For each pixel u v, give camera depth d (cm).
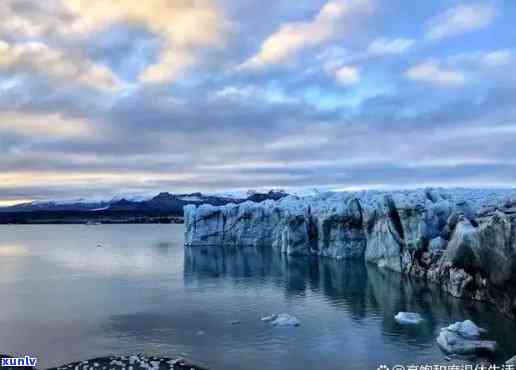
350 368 4081
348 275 8769
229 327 5356
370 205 10000
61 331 5278
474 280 6372
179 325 5466
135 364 4138
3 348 4709
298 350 4553
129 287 7988
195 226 15375
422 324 5328
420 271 8006
